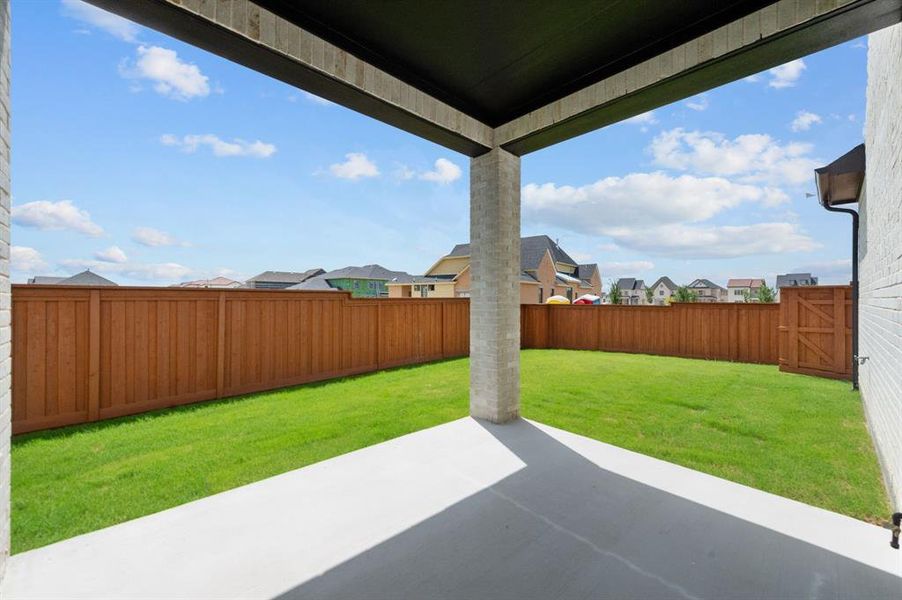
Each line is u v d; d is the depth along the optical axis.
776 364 8.48
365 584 1.92
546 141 3.99
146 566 2.02
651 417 4.62
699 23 2.61
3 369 1.86
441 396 5.71
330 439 3.93
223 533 2.31
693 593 1.85
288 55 2.54
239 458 3.45
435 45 2.88
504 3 2.43
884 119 3.28
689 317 9.70
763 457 3.41
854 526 2.37
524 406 5.12
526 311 11.70
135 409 4.90
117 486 2.94
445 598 1.83
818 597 1.81
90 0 2.03
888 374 3.07
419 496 2.74
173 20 2.19
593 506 2.61
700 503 2.64
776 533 2.30
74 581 1.91
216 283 31.44
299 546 2.20
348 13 2.54
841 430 4.10
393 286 27.09
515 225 4.38
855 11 2.11
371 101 3.12
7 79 1.84
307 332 6.71
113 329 4.77
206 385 5.53
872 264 4.21
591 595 1.84
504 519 2.46
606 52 2.95
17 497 2.78
